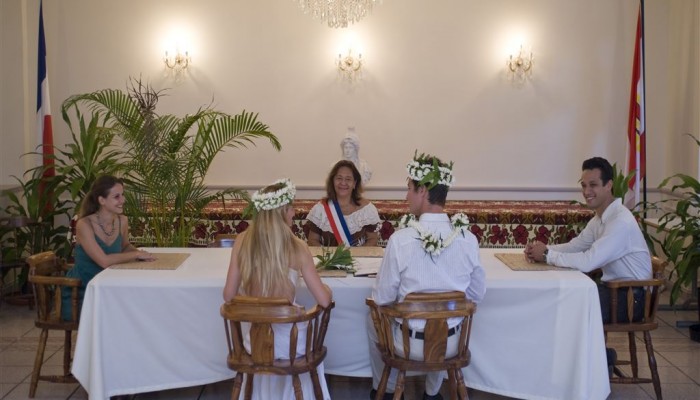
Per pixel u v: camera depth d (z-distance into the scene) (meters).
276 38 7.00
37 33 6.69
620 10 6.93
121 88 7.00
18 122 6.36
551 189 7.11
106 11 6.95
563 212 6.25
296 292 3.46
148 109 5.04
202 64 7.02
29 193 6.24
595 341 3.37
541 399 3.43
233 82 7.04
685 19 6.45
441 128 7.09
